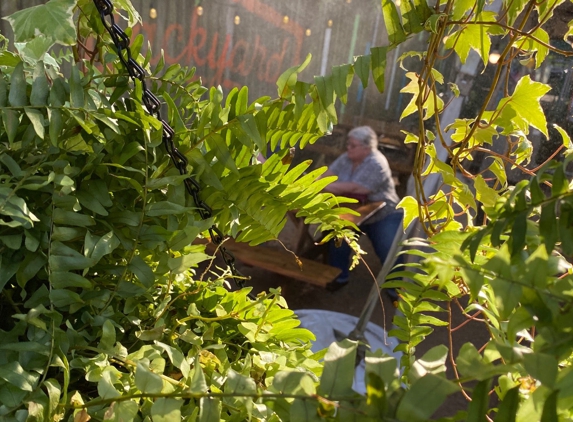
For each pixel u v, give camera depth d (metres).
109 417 0.39
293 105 0.61
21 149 0.50
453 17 0.58
